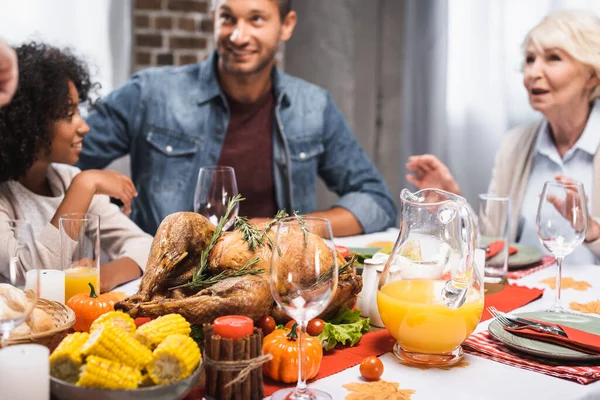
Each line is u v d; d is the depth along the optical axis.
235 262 1.23
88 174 1.87
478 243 1.77
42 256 1.65
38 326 1.08
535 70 2.56
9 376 0.88
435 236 1.20
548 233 1.49
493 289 1.66
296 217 1.01
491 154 3.72
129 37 3.53
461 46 3.77
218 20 2.54
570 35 2.47
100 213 2.01
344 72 4.11
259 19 2.50
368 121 4.21
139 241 1.90
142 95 2.67
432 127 3.93
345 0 4.05
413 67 4.02
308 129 2.75
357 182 2.79
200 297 1.11
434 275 1.19
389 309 1.19
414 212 1.22
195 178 2.66
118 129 2.67
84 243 1.38
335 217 2.34
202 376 1.13
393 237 2.31
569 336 1.21
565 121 2.56
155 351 0.94
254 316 1.14
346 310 1.33
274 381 1.11
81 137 1.98
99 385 0.91
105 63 3.48
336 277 0.98
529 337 1.25
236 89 2.63
